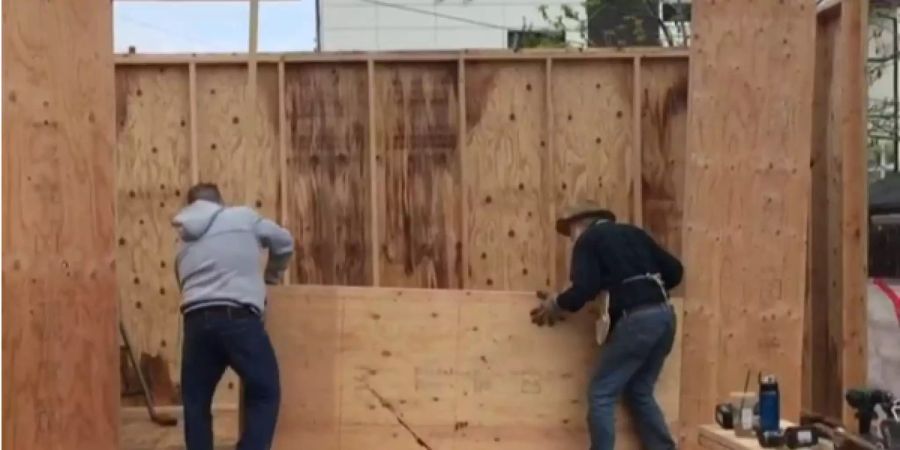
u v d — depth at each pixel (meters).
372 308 5.11
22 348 4.50
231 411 6.09
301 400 5.08
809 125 4.92
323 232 6.15
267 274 5.00
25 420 4.50
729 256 4.95
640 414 4.91
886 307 5.39
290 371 5.09
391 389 5.09
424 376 5.10
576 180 6.12
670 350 4.88
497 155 6.12
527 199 6.12
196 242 4.64
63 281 4.56
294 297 5.09
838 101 5.32
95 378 4.62
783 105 4.91
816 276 5.63
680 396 5.04
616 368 4.82
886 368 5.34
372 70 6.07
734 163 4.94
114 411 4.67
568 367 5.10
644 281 4.79
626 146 6.11
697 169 4.96
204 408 4.65
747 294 4.95
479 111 6.12
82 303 4.59
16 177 4.47
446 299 5.12
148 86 6.15
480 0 16.75
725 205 4.95
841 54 5.25
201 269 4.60
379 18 16.92
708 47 4.93
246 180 6.14
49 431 4.54
